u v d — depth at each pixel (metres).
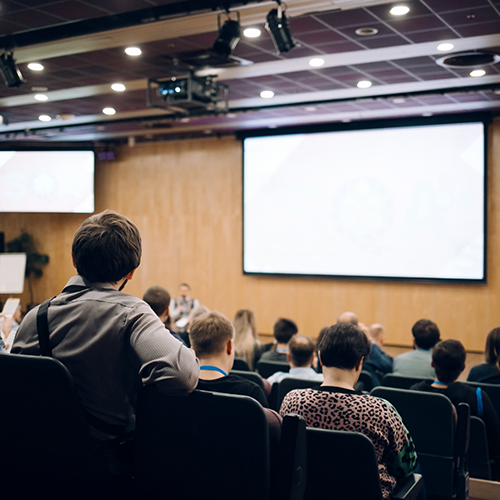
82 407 1.34
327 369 1.95
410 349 8.94
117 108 8.40
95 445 1.35
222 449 1.27
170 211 10.84
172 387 1.26
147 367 1.28
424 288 8.82
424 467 2.71
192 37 5.24
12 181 11.22
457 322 8.59
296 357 3.63
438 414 2.66
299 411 1.84
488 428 3.03
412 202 8.80
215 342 2.12
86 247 1.42
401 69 6.29
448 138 8.52
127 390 1.40
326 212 9.41
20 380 1.36
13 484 1.48
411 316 8.91
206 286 10.55
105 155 11.07
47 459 1.41
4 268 10.78
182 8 4.59
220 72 6.43
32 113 8.71
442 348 3.13
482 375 3.95
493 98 7.44
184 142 10.70
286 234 9.73
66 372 1.30
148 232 11.03
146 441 1.34
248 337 5.10
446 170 8.55
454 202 8.52
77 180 11.07
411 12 4.61
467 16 4.69
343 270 9.34
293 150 9.62
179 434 1.31
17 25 5.02
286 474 1.27
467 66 6.11
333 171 9.34
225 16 4.73
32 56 5.80
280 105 8.10
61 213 11.62
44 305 1.44
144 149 11.06
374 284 9.17
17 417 1.40
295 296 9.80
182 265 10.76
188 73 6.06
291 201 9.68
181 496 1.32
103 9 4.66
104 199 11.38
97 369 1.35
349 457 1.59
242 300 10.23
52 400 1.34
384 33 5.12
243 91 7.36
